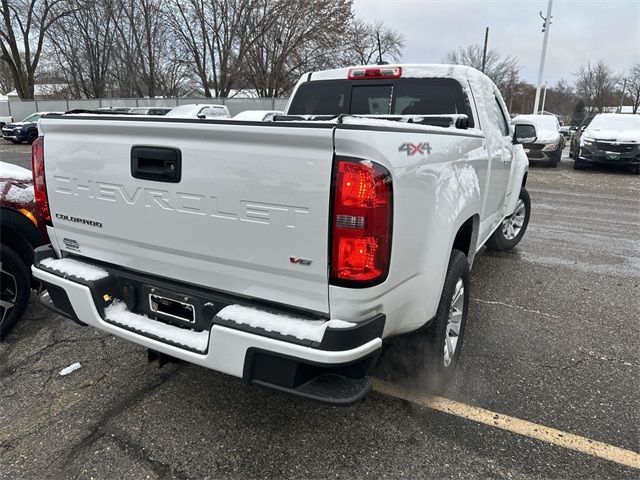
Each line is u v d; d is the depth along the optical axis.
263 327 1.99
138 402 2.83
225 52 32.88
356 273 1.90
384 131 1.88
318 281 1.97
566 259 5.78
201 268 2.28
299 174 1.90
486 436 2.56
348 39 33.12
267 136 1.92
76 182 2.59
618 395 2.94
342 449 2.45
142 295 2.52
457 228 2.61
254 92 34.91
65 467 2.32
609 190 11.56
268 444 2.48
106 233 2.55
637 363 3.32
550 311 4.20
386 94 4.06
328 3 31.44
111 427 2.60
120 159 2.37
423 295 2.35
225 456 2.39
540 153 15.80
